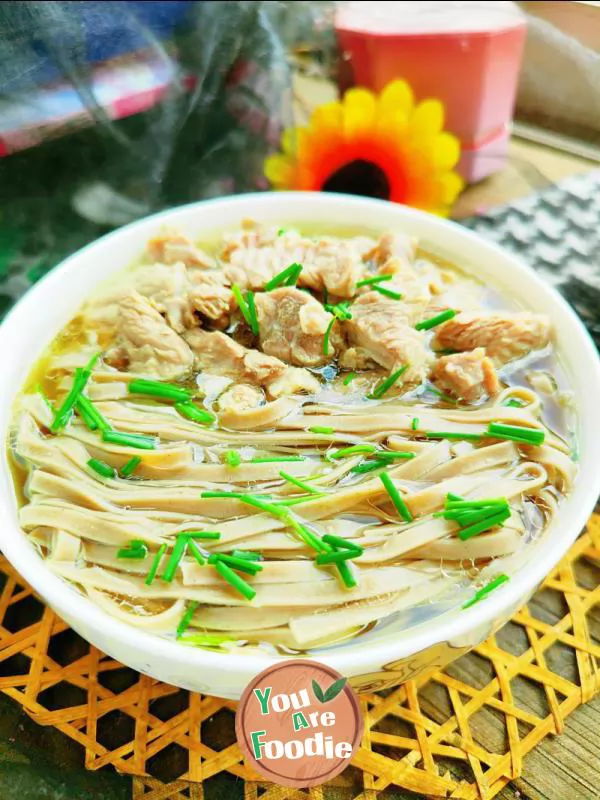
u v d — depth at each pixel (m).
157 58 0.38
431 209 0.41
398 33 0.37
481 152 0.40
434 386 0.31
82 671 0.28
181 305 0.32
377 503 0.27
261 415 0.29
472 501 0.26
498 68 0.38
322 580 0.25
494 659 0.28
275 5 0.39
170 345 0.31
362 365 0.31
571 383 0.31
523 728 0.27
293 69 0.41
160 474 0.28
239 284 0.33
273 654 0.24
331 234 0.37
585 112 0.38
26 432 0.29
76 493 0.27
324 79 0.41
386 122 0.40
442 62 0.38
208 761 0.26
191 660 0.23
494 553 0.26
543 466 0.28
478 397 0.30
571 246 0.37
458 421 0.29
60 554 0.26
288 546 0.26
